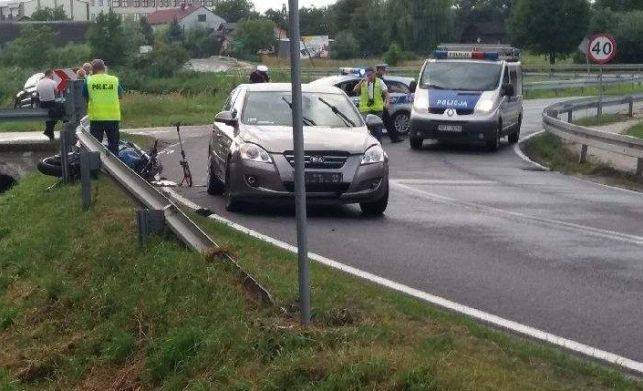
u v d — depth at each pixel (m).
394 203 15.09
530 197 16.30
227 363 6.61
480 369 5.95
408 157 23.25
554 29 72.25
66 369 7.87
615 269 10.25
